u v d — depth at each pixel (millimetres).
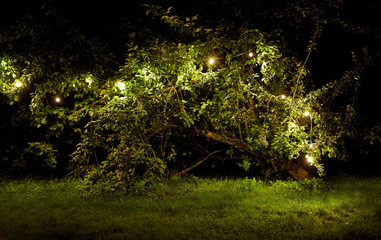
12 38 8953
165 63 8836
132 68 9188
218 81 9797
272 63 9773
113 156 9352
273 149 10516
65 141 12188
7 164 12555
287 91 10609
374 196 9539
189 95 10312
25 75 9461
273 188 10305
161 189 10016
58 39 9250
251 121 10125
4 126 11672
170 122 10133
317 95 9711
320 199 9117
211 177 12984
